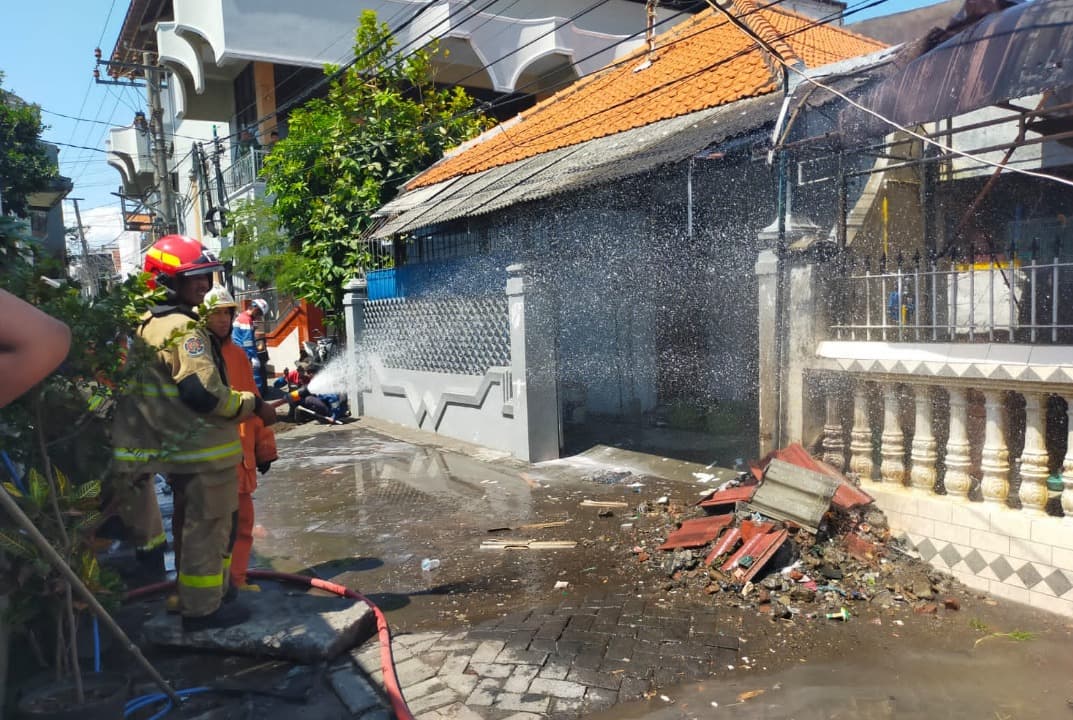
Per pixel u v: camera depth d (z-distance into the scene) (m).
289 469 8.48
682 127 7.63
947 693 3.12
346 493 7.24
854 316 5.11
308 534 6.00
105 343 3.37
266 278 15.69
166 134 27.12
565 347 9.30
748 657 3.51
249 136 18.59
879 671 3.33
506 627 3.98
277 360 16.69
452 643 3.83
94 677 3.20
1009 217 7.89
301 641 3.67
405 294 11.58
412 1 18.08
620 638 3.77
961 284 7.14
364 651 3.79
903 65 4.81
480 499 6.69
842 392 5.04
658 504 5.91
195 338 3.57
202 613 3.76
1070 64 3.88
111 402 3.63
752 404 9.03
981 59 4.26
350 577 4.96
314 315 15.82
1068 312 5.95
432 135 14.36
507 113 19.45
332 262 13.41
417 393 10.40
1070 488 3.75
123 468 3.50
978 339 4.57
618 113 9.77
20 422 3.18
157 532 5.00
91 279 4.08
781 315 5.29
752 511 4.81
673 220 9.35
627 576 4.63
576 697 3.23
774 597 4.08
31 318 1.21
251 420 4.30
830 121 6.28
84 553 3.29
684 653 3.58
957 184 7.91
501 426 8.48
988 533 4.04
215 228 19.36
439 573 4.94
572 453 8.21
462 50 17.44
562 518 5.92
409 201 11.95
